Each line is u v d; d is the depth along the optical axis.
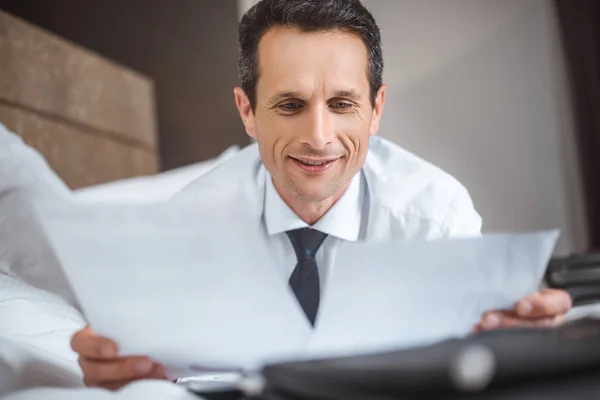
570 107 3.10
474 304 0.69
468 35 3.19
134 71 2.59
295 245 0.96
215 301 0.64
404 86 3.20
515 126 3.16
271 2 0.88
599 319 0.53
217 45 2.67
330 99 0.87
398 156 1.15
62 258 0.63
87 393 0.63
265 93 0.89
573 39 3.07
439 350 0.48
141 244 0.63
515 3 3.17
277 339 0.65
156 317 0.64
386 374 0.44
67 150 1.89
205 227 0.64
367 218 1.07
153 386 0.64
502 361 0.43
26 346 0.83
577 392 0.43
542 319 0.72
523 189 3.16
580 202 3.11
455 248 0.66
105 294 0.64
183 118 2.65
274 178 0.94
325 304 0.64
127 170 2.26
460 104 3.19
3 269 0.98
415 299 0.65
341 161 0.90
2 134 1.00
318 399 0.46
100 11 2.52
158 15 2.63
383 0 3.20
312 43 0.86
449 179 1.13
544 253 0.69
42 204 0.64
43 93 1.81
